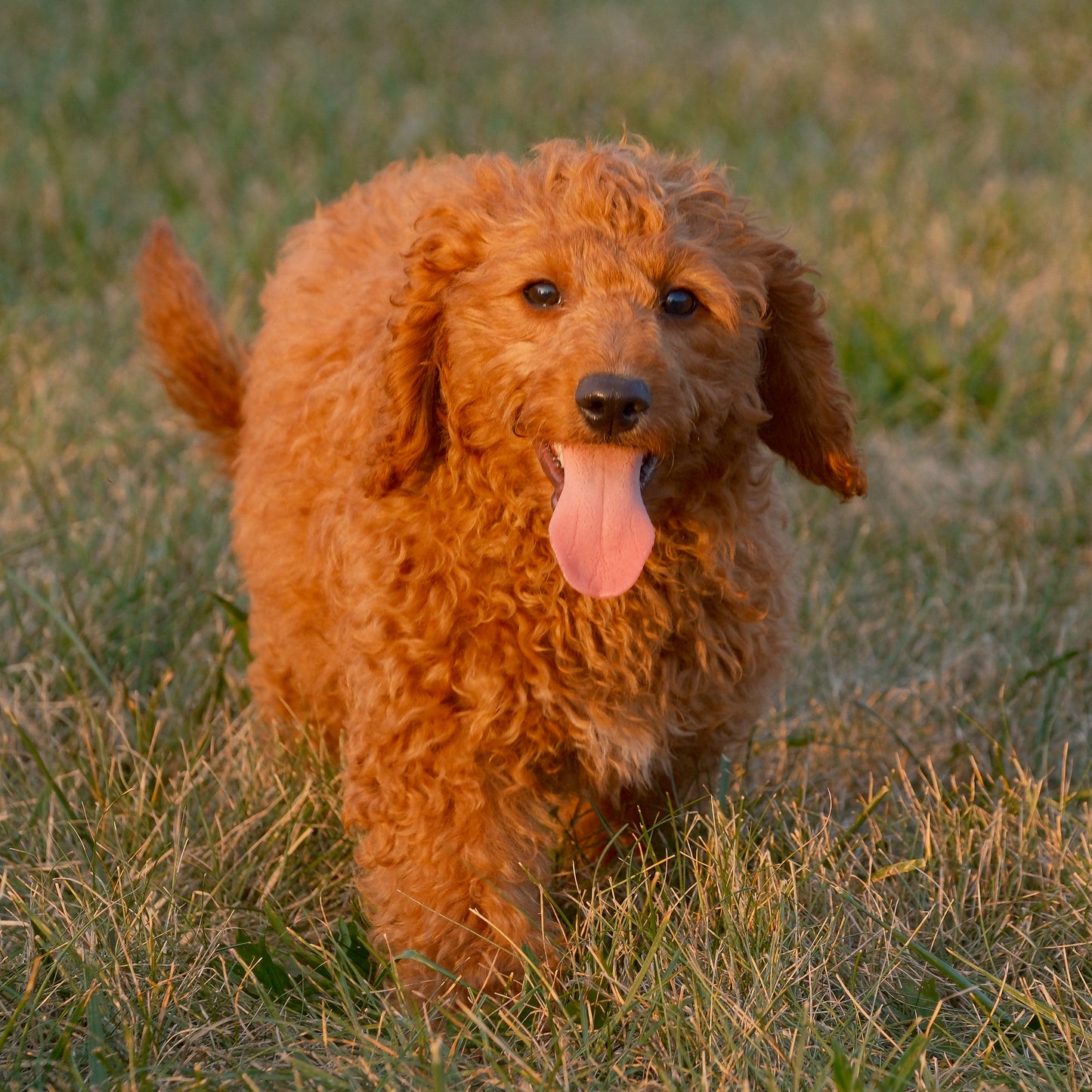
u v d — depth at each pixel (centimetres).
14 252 1155
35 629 695
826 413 531
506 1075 430
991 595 756
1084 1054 454
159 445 865
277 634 597
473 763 493
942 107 1625
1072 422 927
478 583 482
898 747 653
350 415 525
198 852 556
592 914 502
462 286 483
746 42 1888
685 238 479
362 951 516
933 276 1118
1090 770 618
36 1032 457
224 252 1118
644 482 477
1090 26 1878
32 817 563
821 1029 459
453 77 1716
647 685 505
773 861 541
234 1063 448
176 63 1748
